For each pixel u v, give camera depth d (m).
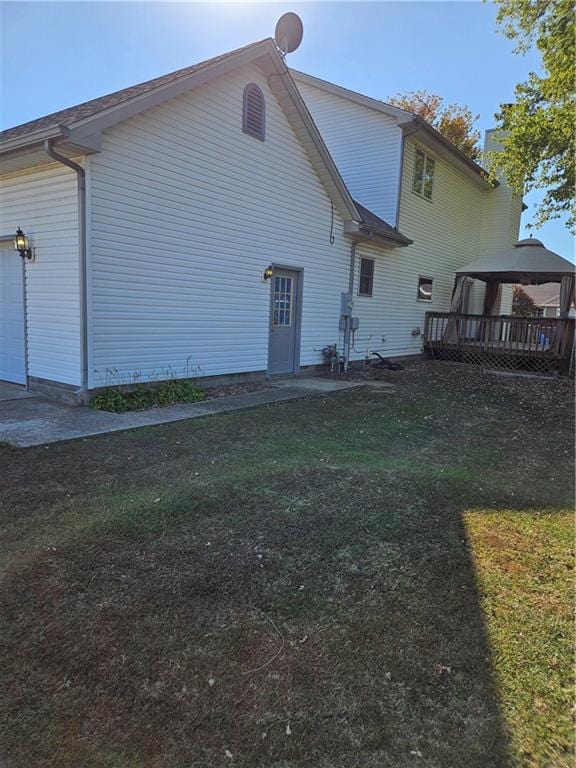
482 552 2.83
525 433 6.05
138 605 2.23
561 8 8.21
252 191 8.52
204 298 7.84
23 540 2.79
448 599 2.36
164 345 7.24
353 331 12.19
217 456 4.47
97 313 6.22
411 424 6.27
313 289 10.53
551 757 1.55
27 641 1.99
